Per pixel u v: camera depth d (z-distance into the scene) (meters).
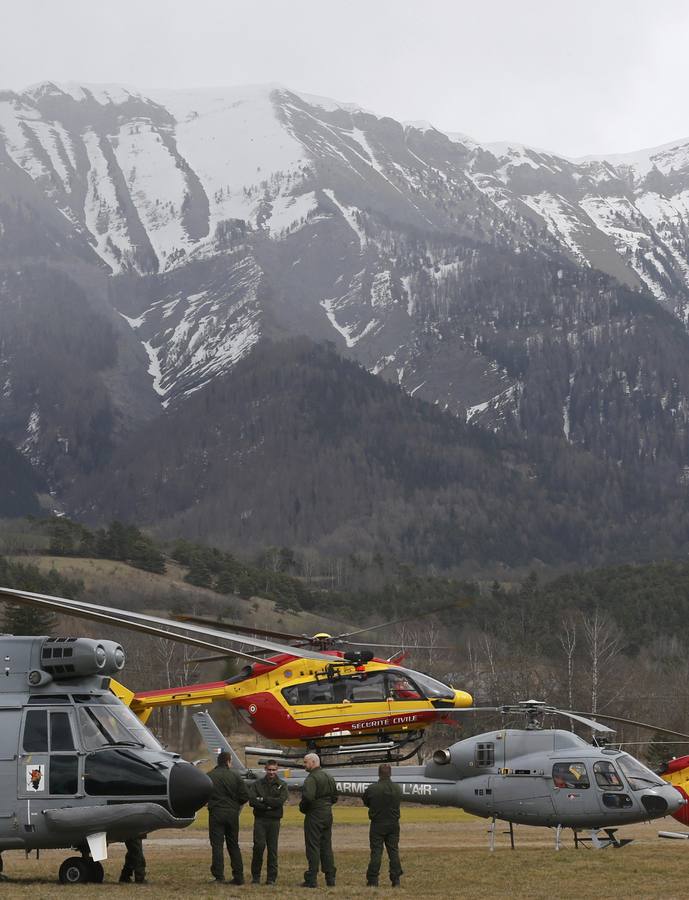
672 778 47.72
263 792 30.67
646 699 142.00
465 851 44.38
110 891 27.44
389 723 45.94
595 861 39.72
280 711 45.88
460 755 44.41
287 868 37.03
